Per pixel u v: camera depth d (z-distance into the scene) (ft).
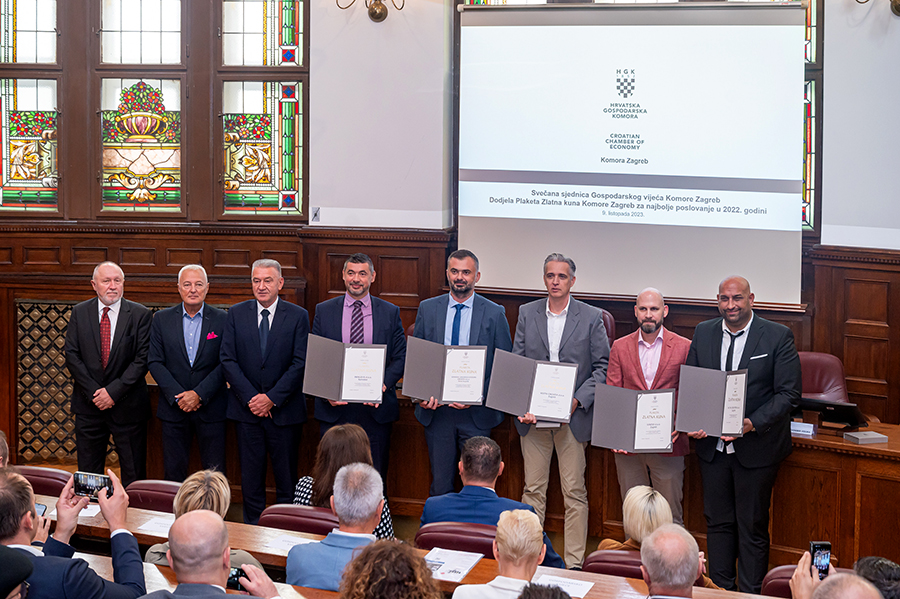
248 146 19.44
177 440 14.47
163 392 14.28
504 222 17.21
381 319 14.17
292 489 14.51
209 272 19.70
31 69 19.56
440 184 17.88
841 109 16.06
